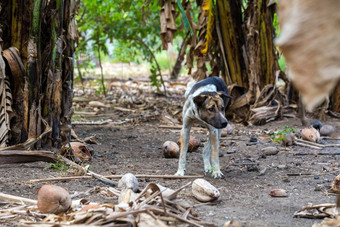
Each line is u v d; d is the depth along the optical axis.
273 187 5.58
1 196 4.50
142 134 9.52
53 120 7.49
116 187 5.38
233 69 11.12
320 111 10.83
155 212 3.69
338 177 5.06
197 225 3.57
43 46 7.36
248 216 4.30
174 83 18.77
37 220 3.90
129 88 17.47
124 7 12.02
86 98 14.99
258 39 10.83
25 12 6.96
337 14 1.35
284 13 1.44
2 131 6.65
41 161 6.49
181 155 6.04
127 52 18.80
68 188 5.29
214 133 5.99
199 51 10.52
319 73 1.36
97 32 15.30
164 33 8.91
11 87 6.95
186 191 5.25
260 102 10.75
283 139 7.82
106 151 7.73
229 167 6.73
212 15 10.28
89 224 3.51
